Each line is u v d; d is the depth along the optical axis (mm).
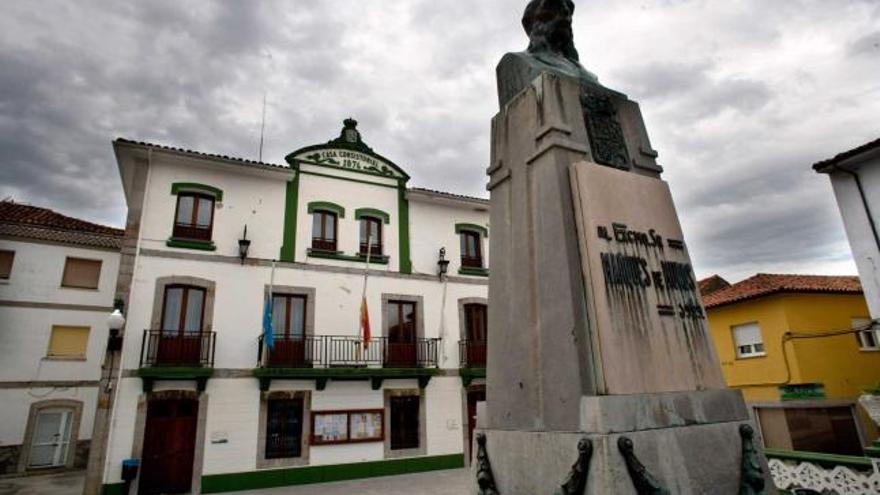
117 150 13484
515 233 4020
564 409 3154
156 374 12234
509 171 4234
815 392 13430
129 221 13273
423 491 11812
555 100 3955
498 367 3885
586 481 2799
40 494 12992
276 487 13016
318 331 14781
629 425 2902
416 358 15828
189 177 14289
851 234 10875
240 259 14281
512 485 3416
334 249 15828
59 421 18203
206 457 12594
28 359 18000
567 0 4977
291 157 15836
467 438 15977
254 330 13969
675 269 3754
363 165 16906
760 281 16031
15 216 19156
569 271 3359
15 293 18234
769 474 3238
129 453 11891
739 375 15461
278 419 13734
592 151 3969
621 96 4465
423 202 17609
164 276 13320
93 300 19391
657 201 3938
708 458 3068
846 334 14742
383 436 14703
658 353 3330
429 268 17078
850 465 5480
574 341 3184
